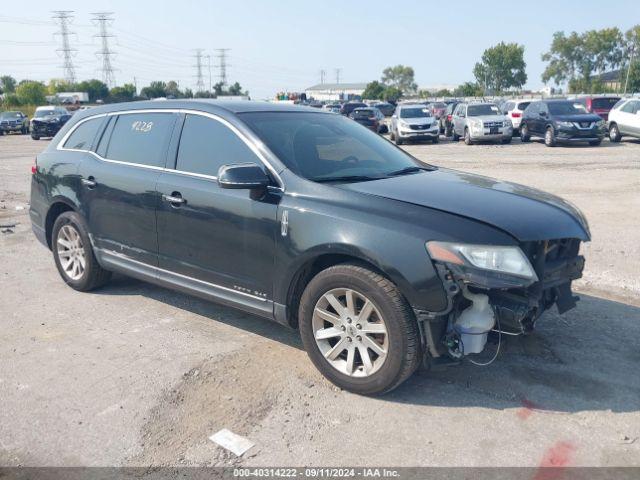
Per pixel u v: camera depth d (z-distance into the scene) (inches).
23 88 2999.5
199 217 175.2
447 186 161.6
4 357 173.0
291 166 162.1
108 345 180.4
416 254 134.7
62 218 227.3
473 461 123.1
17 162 759.7
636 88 3223.4
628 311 202.1
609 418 137.6
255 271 164.9
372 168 176.1
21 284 240.7
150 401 147.8
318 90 6274.6
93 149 218.1
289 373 161.5
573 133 821.2
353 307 146.4
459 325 139.4
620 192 434.6
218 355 172.7
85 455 127.3
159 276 193.2
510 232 135.5
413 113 1016.9
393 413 141.1
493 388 151.6
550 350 172.2
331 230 146.1
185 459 125.4
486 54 4153.5
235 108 182.4
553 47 4269.2
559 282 150.9
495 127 916.6
